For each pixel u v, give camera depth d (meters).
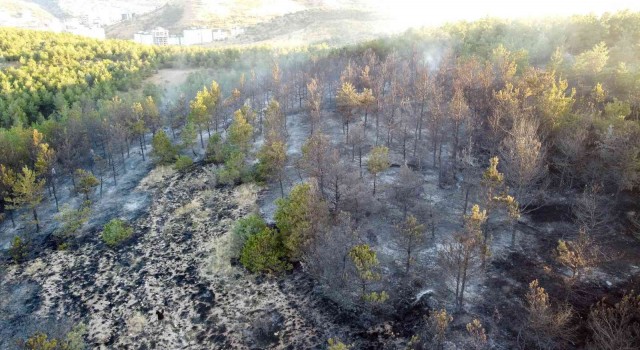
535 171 40.16
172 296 43.34
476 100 57.06
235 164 61.47
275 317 38.72
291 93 89.00
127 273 47.72
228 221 53.84
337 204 45.78
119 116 79.75
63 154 68.56
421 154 60.19
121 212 59.78
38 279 48.25
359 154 59.22
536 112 49.72
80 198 64.62
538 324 29.27
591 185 43.22
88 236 55.28
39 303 44.50
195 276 45.72
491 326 33.38
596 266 36.69
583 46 86.50
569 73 62.16
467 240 33.19
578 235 40.75
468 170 48.72
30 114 92.38
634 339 26.38
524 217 45.41
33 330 40.09
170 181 65.94
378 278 35.81
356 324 36.34
